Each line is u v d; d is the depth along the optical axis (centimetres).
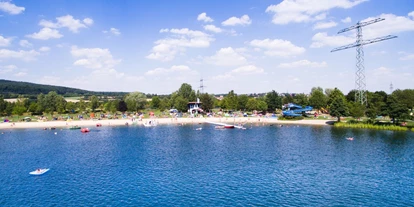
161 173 6906
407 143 10438
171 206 4944
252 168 7300
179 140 11931
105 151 9600
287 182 6200
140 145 10731
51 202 5181
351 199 5269
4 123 18138
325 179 6406
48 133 14550
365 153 8944
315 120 18338
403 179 6384
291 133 13688
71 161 8175
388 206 4969
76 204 5072
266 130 15075
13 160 8394
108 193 5594
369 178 6469
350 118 18188
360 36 17550
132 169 7281
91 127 17050
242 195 5453
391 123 14500
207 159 8312
